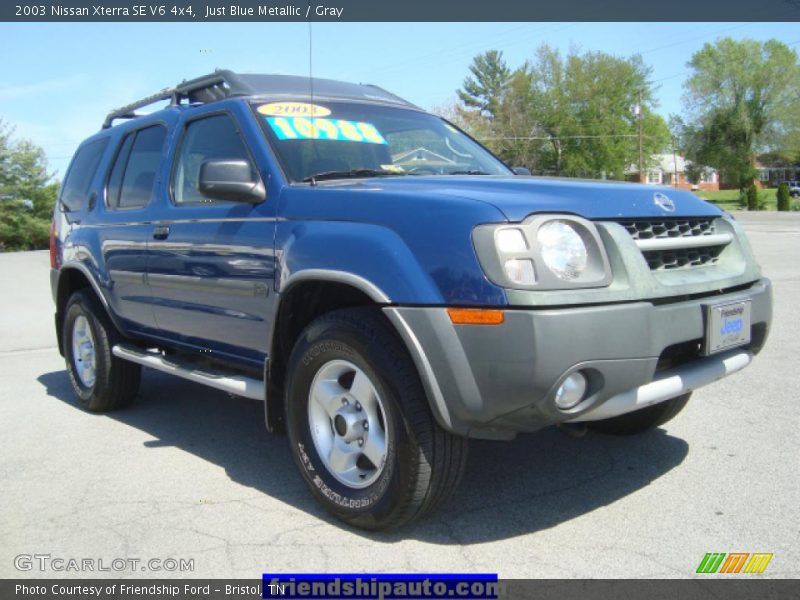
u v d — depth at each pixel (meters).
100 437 4.68
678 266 3.27
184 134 4.44
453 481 3.01
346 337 3.08
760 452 3.98
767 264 13.23
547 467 3.89
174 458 4.23
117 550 3.06
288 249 3.37
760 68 60.59
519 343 2.65
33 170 54.88
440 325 2.78
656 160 72.88
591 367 2.73
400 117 4.55
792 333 7.05
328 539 3.12
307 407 3.36
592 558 2.89
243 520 3.34
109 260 4.87
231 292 3.77
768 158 66.44
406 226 2.96
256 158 3.78
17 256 30.08
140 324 4.72
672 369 3.15
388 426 2.97
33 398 5.83
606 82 66.50
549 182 3.33
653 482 3.63
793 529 3.09
